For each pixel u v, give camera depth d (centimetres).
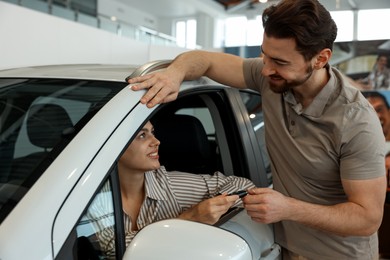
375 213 113
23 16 471
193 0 1370
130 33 830
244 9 1446
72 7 1117
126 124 96
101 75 119
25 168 86
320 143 120
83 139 88
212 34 1536
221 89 156
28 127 99
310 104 118
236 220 130
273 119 133
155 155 126
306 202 118
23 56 475
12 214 76
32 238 74
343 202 126
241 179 149
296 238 133
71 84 115
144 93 107
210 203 116
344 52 517
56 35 521
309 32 105
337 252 128
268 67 114
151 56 697
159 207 133
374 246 133
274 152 134
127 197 129
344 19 1377
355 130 112
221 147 165
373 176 113
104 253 89
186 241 86
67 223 79
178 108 186
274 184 136
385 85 503
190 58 135
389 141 487
